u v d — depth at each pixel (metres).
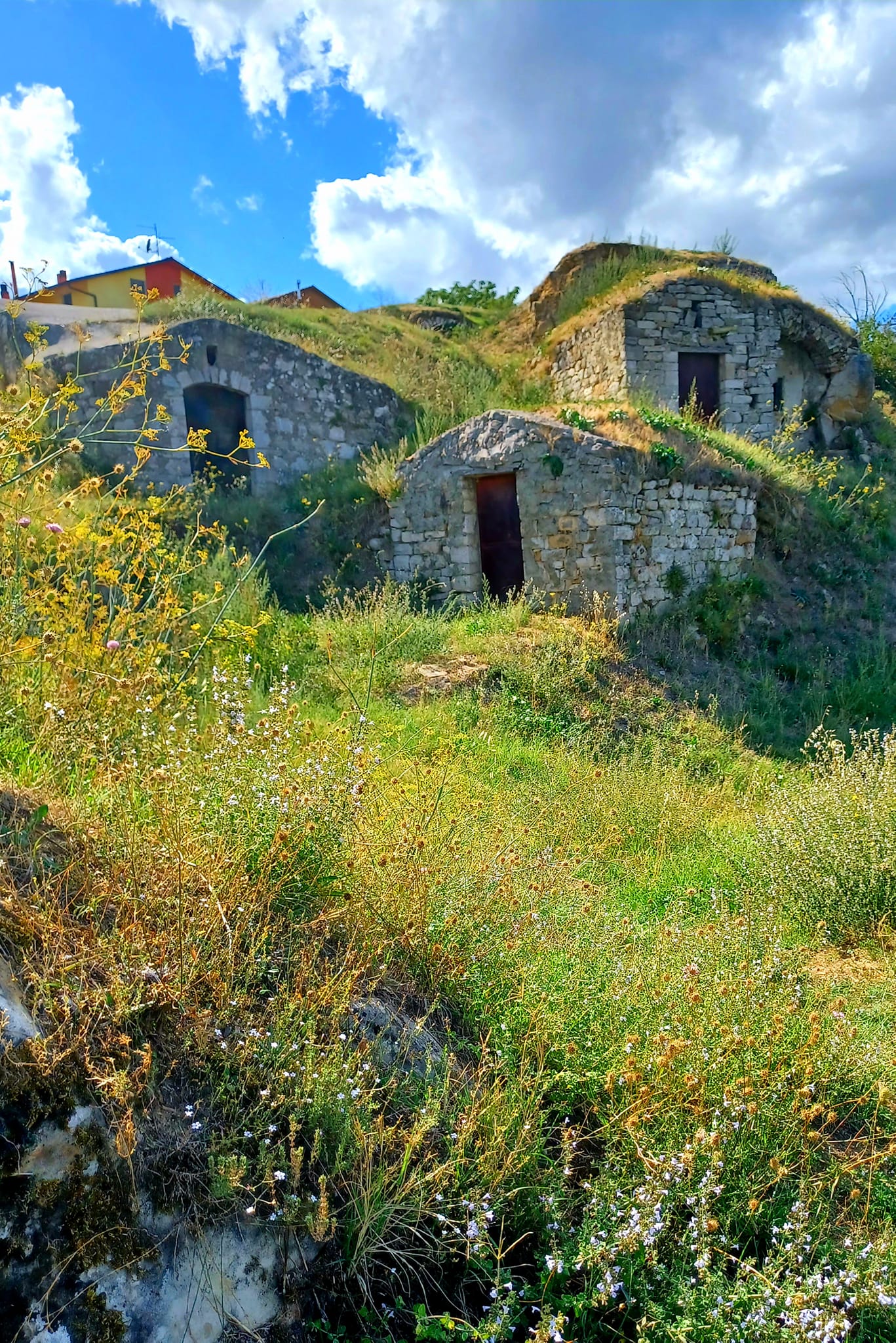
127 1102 1.91
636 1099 2.53
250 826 2.96
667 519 10.97
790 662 10.87
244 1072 2.19
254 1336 1.90
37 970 2.10
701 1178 2.43
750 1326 2.04
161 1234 1.88
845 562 12.97
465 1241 2.14
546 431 10.84
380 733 6.66
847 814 4.98
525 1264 2.20
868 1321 2.21
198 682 5.26
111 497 5.45
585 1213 2.33
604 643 9.91
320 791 3.14
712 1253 2.30
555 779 6.53
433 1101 2.34
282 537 12.49
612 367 15.02
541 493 10.98
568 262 20.00
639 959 3.31
